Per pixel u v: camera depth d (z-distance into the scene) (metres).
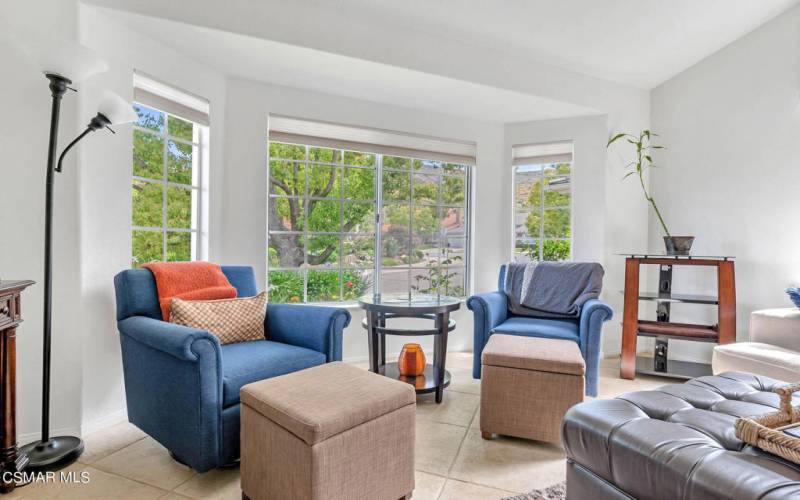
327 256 3.42
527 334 2.73
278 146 3.22
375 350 2.76
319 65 2.76
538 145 3.81
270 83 3.06
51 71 1.75
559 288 3.13
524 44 3.06
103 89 2.20
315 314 2.20
